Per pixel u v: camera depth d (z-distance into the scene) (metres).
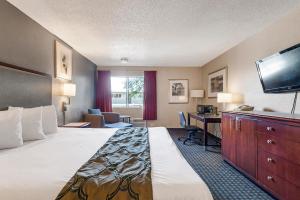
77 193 1.04
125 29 3.28
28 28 2.79
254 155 2.47
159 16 2.78
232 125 3.06
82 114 5.12
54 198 1.02
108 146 1.91
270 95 3.09
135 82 6.88
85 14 2.73
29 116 2.23
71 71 4.32
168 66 6.74
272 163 2.13
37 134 2.23
